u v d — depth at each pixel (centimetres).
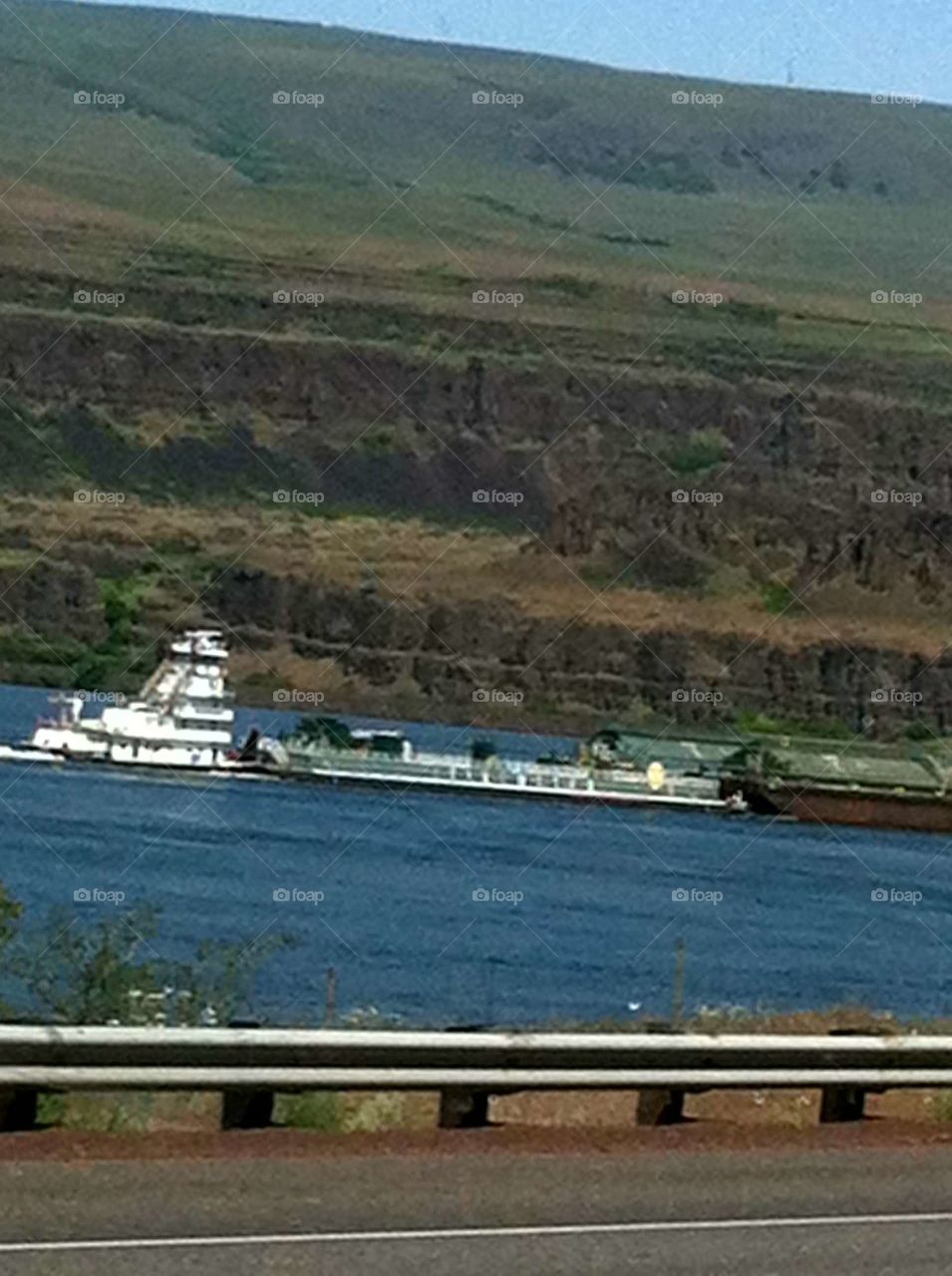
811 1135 1916
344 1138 1739
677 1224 1515
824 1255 1459
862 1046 1953
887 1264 1447
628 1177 1662
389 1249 1388
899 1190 1697
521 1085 1803
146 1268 1302
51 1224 1387
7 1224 1377
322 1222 1443
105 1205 1448
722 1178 1688
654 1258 1416
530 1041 1798
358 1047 1728
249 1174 1575
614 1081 1844
